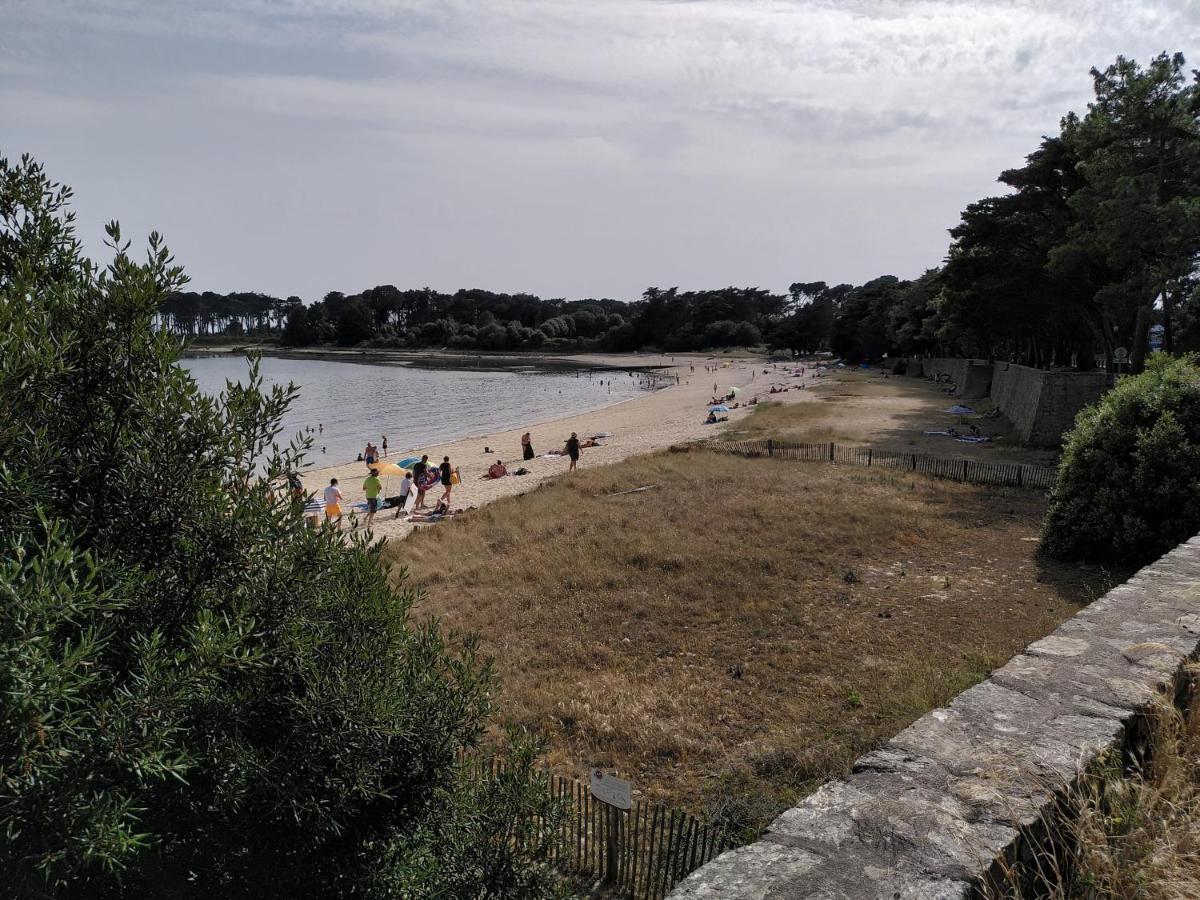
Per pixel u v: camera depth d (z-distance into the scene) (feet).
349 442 184.24
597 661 43.04
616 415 230.89
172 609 14.70
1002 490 82.99
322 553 16.94
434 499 103.96
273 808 14.34
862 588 52.65
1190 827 10.47
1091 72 95.40
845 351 432.25
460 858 18.56
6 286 14.61
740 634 45.55
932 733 11.94
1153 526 52.13
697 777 30.89
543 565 60.90
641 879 25.26
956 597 49.67
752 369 424.46
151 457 14.96
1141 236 88.22
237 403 16.35
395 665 18.30
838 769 29.55
